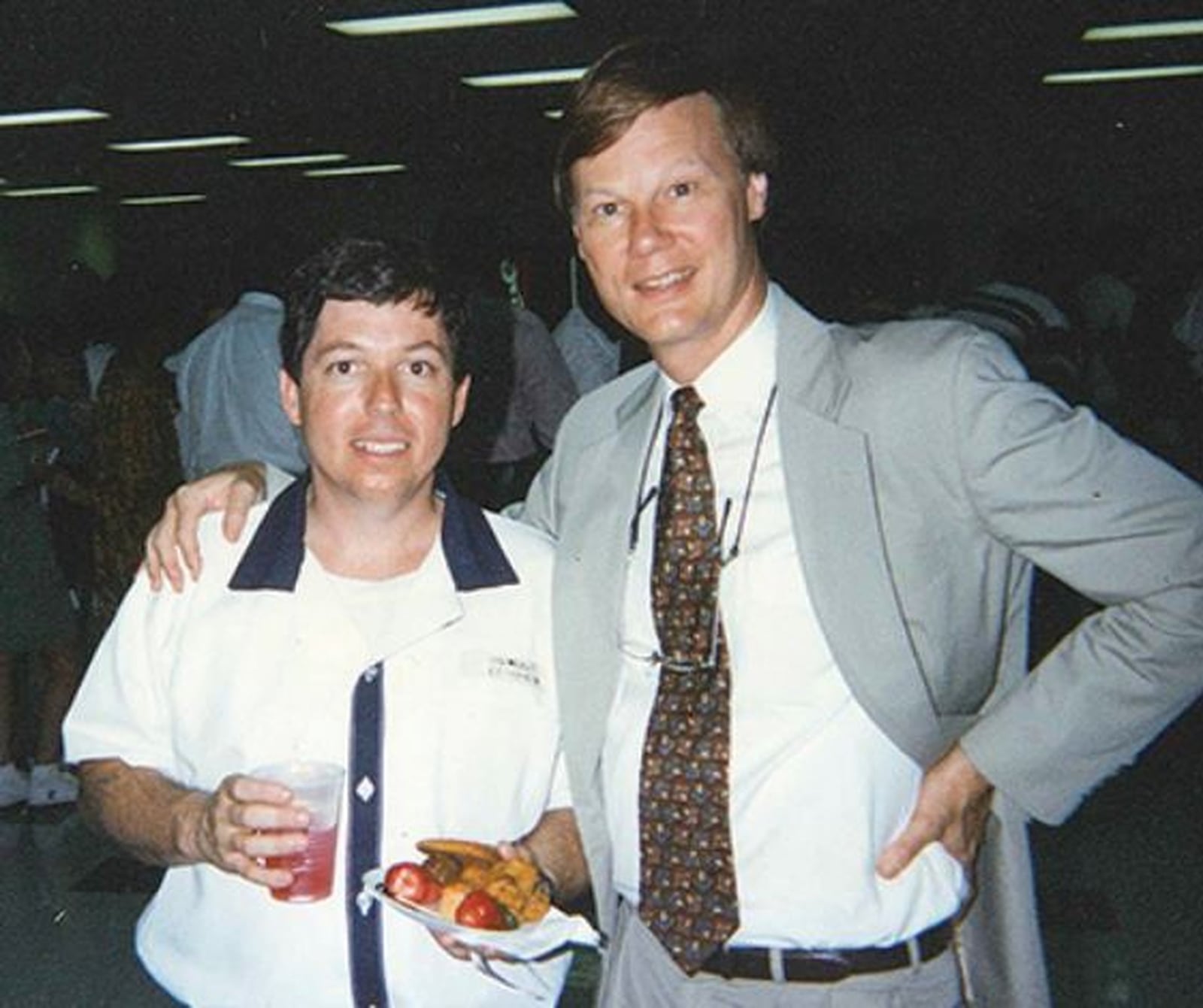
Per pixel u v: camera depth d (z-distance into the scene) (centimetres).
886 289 572
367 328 151
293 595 158
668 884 159
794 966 156
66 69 898
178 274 662
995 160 1163
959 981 164
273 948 153
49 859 440
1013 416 149
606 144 155
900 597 153
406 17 795
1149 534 145
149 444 491
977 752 153
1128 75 1019
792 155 1143
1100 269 604
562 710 164
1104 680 149
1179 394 580
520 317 444
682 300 157
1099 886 416
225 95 998
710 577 158
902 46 884
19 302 1548
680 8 781
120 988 351
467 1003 156
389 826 154
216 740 157
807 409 156
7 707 490
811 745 154
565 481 181
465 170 1348
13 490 475
